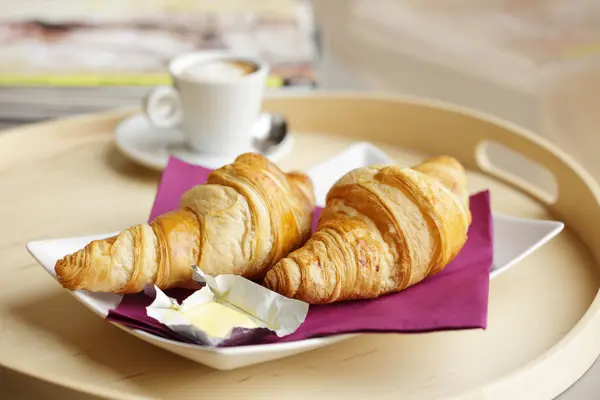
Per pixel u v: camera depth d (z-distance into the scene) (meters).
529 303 0.70
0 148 0.87
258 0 1.33
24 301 0.69
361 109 0.92
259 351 0.60
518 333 0.67
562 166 0.81
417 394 0.62
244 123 0.86
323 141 0.91
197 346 0.60
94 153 0.88
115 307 0.64
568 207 0.80
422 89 1.53
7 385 0.63
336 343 0.66
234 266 0.65
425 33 1.83
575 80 1.55
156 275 0.64
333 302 0.65
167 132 0.90
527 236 0.72
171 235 0.65
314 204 0.70
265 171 0.67
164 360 0.64
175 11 1.29
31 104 1.07
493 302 0.70
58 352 0.65
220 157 0.87
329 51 1.71
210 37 1.20
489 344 0.66
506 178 0.85
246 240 0.65
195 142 0.87
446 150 0.90
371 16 1.94
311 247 0.64
